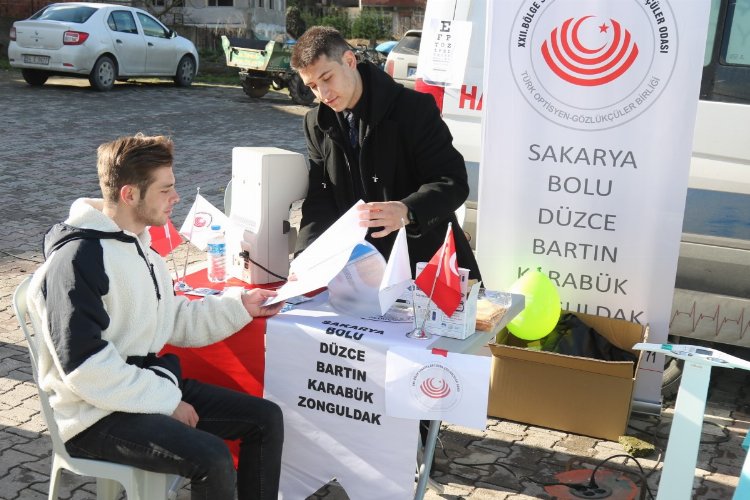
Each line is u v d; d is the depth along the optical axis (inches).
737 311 162.6
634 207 154.9
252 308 114.2
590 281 161.9
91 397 95.9
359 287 116.7
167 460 97.2
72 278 94.7
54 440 103.3
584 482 138.6
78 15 607.8
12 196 312.8
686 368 103.1
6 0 852.6
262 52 616.7
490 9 153.4
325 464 114.3
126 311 100.3
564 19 149.6
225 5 1119.6
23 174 348.5
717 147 160.7
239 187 132.9
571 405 155.0
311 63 120.6
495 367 159.2
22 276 227.8
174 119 519.5
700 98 163.5
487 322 111.7
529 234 163.3
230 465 98.5
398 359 103.1
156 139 101.4
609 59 148.7
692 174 162.7
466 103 175.3
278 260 133.4
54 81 662.5
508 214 163.5
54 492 105.0
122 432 98.1
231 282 133.0
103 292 96.9
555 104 154.4
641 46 146.4
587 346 158.2
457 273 104.5
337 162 132.9
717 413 167.8
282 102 637.9
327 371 110.7
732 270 162.6
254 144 446.9
